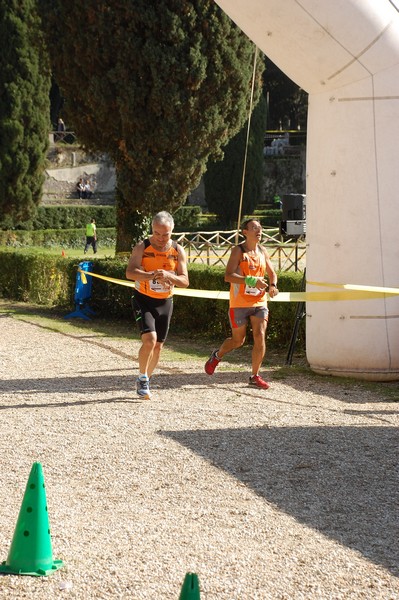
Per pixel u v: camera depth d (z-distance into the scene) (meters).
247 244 12.45
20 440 9.33
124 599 5.43
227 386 12.77
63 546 6.28
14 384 12.84
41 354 16.11
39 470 5.89
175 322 20.53
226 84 22.48
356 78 12.58
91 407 11.12
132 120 22.16
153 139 22.34
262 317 12.56
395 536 6.52
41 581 5.66
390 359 12.98
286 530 6.64
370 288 12.27
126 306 22.64
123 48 21.70
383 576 5.77
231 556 6.11
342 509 7.14
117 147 23.06
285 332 16.94
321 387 12.67
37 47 23.62
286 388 12.62
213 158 23.73
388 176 12.70
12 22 38.44
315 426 10.00
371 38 12.22
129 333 19.84
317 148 13.09
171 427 9.93
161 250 11.49
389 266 12.81
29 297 27.77
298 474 8.10
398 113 12.62
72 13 22.05
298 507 7.19
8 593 5.49
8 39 38.66
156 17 21.48
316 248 13.23
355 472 8.17
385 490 7.64
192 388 12.58
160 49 21.59
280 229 22.73
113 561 6.01
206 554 6.14
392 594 5.50
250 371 14.16
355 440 9.35
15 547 5.85
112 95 22.14
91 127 23.14
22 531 5.84
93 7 21.56
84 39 21.98
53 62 22.77
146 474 8.08
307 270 13.49
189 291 14.93
